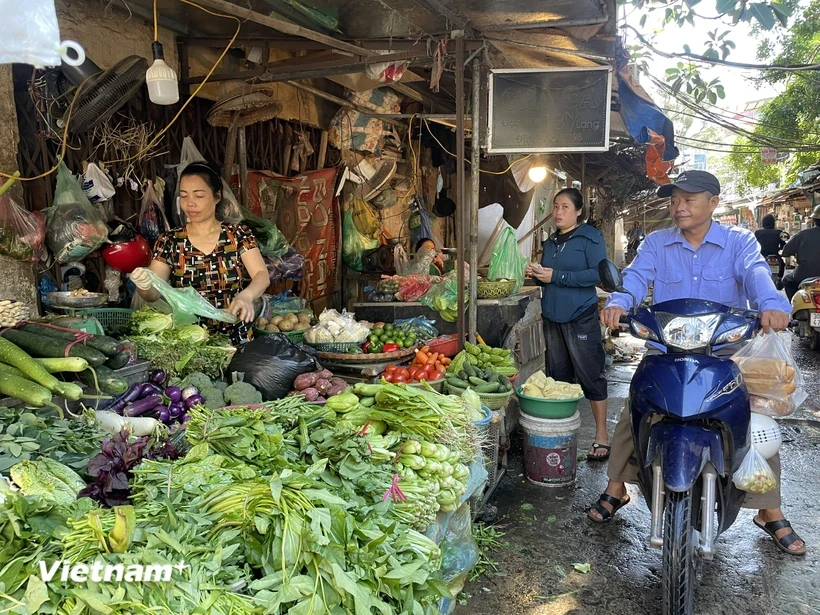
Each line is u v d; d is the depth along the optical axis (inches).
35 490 71.5
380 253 262.8
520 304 203.3
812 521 147.0
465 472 100.6
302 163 244.8
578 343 181.9
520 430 219.0
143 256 141.7
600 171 456.1
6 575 54.1
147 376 116.9
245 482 71.4
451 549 103.8
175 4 155.0
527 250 402.3
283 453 83.2
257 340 130.0
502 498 160.7
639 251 136.0
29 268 131.6
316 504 67.4
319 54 183.2
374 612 63.1
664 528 100.6
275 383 122.3
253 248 142.6
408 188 305.9
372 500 81.7
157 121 175.2
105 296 120.3
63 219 126.7
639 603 114.2
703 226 127.6
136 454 77.2
